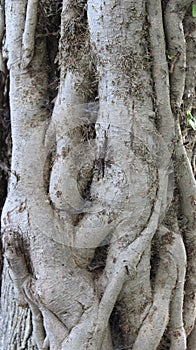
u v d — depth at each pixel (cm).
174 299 157
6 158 185
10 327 177
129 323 156
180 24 157
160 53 154
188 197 161
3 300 181
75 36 156
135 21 153
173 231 159
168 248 157
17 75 164
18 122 162
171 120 156
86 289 153
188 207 161
